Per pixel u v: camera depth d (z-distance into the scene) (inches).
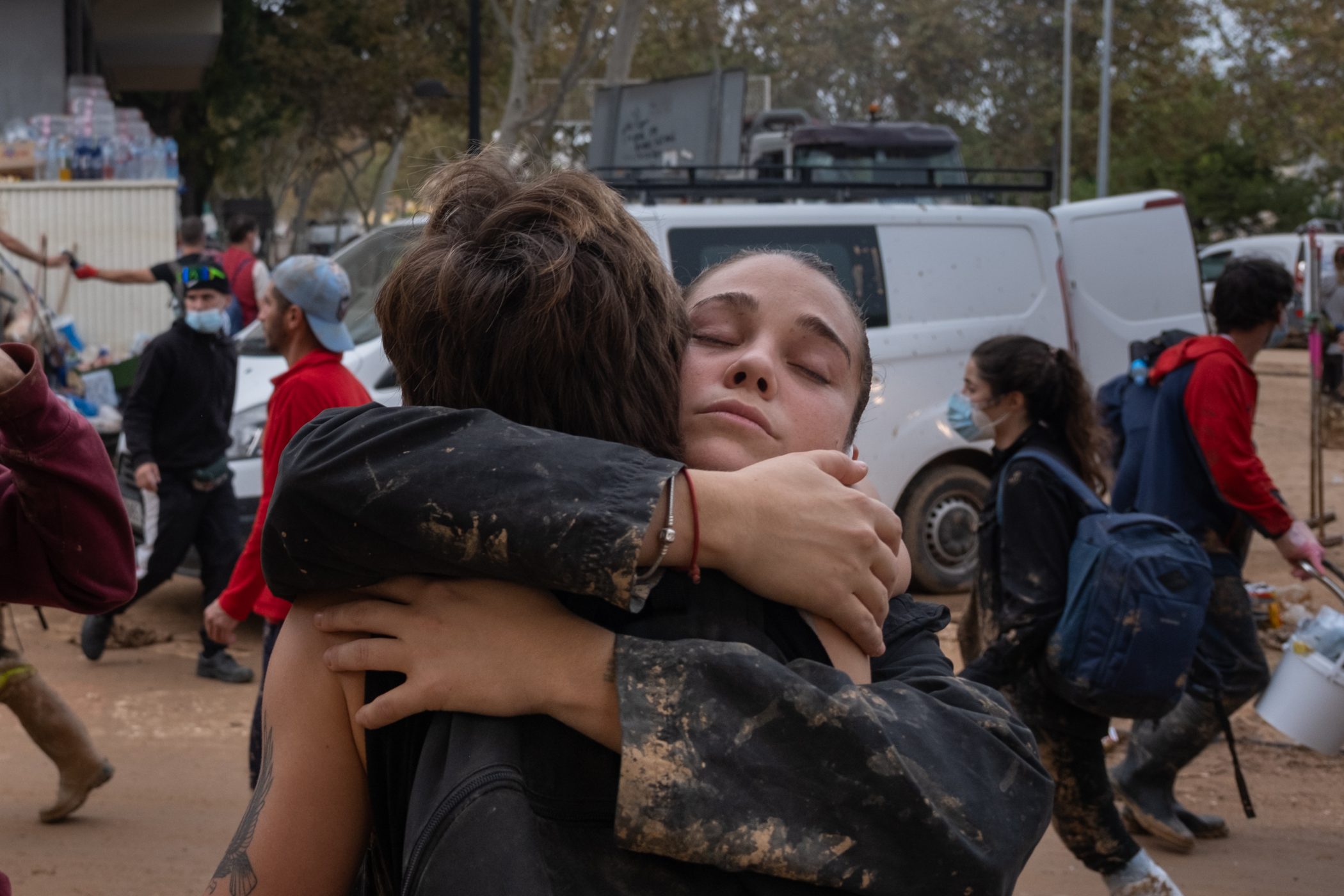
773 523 44.2
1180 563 124.3
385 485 41.5
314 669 45.6
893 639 50.4
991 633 136.1
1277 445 576.1
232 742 210.4
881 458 297.6
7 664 165.9
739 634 44.0
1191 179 1521.9
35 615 289.7
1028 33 1309.1
